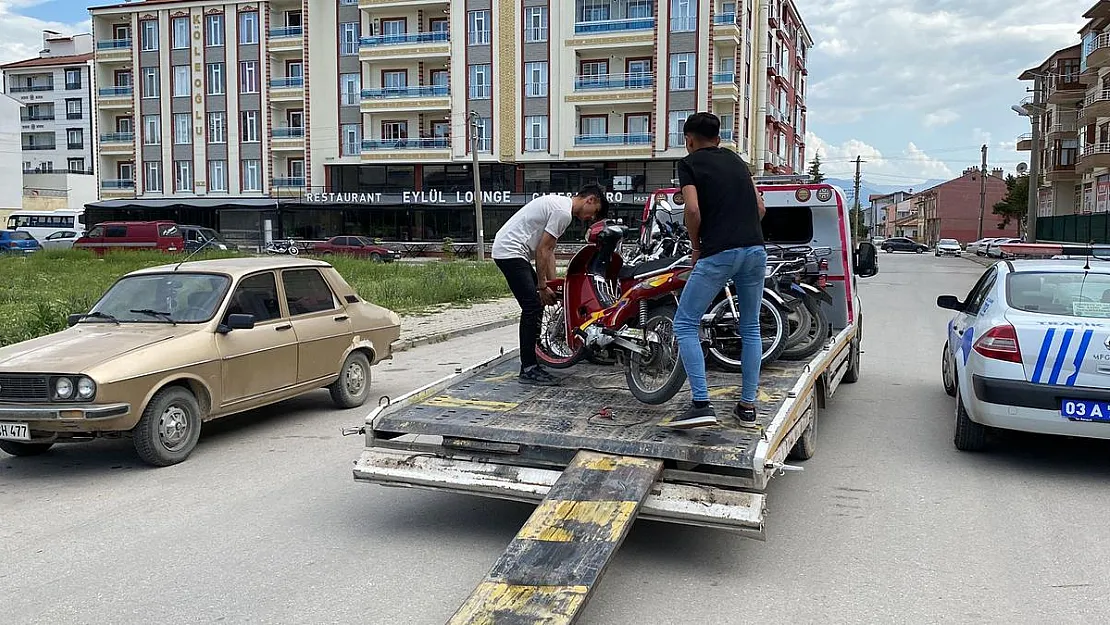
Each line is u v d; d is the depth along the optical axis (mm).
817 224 8766
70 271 28312
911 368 11359
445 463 5133
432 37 52000
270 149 56031
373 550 4922
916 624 3990
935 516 5492
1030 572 4598
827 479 6301
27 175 73875
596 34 49375
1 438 6336
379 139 54625
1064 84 57375
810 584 4449
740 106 48219
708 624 3992
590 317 6133
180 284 7648
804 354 7113
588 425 5176
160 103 57688
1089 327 6078
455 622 3537
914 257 60969
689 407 5070
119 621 4023
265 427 8039
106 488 6156
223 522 5398
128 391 6332
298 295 8305
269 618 4047
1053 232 52750
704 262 4945
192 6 56312
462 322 16641
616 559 4793
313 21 54469
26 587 4418
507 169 52719
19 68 86125
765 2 53219
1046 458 6895
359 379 9016
